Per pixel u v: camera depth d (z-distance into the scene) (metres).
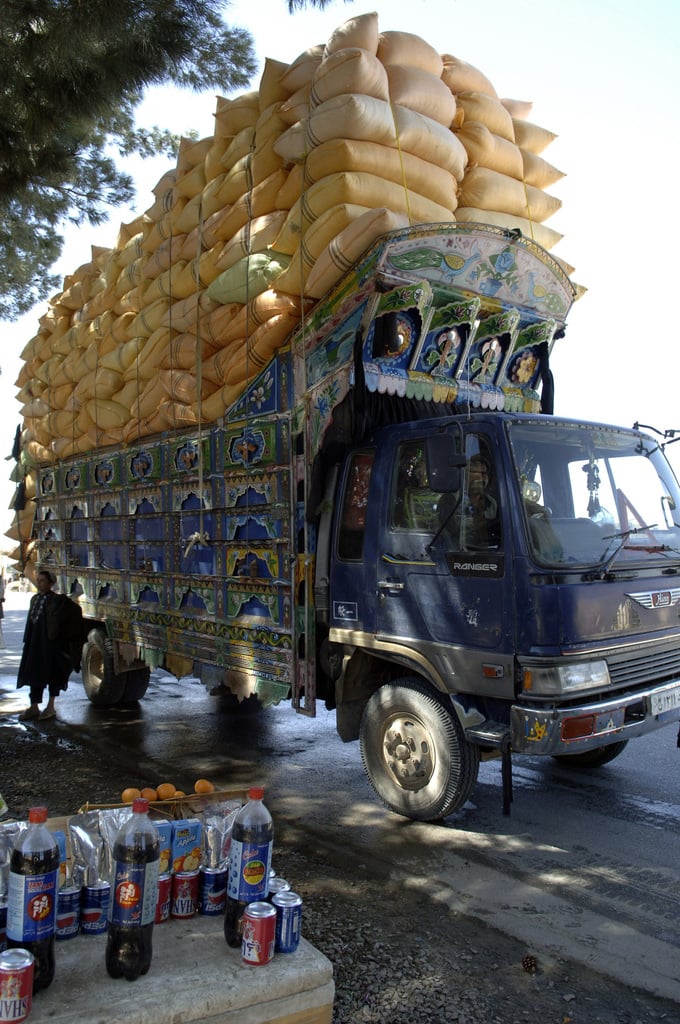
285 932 2.20
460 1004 2.89
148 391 6.75
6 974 1.82
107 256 8.12
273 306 5.25
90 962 2.12
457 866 4.16
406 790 4.76
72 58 5.68
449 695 4.49
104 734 7.10
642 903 3.74
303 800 5.27
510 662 4.12
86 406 7.91
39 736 7.02
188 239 6.30
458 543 4.46
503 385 5.94
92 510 8.18
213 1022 1.98
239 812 2.33
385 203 4.84
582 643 4.11
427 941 3.36
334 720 7.69
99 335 7.85
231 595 5.88
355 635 4.98
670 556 4.91
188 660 6.46
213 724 7.51
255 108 5.86
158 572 6.84
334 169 4.82
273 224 5.44
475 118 5.56
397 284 4.76
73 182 9.55
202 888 2.43
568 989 3.01
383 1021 2.78
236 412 5.82
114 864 2.10
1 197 7.07
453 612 4.44
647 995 2.98
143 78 5.97
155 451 6.93
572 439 4.74
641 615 4.49
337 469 5.26
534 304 5.63
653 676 4.53
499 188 5.48
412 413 5.32
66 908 2.24
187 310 6.23
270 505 5.45
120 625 7.56
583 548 4.39
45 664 7.57
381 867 4.15
